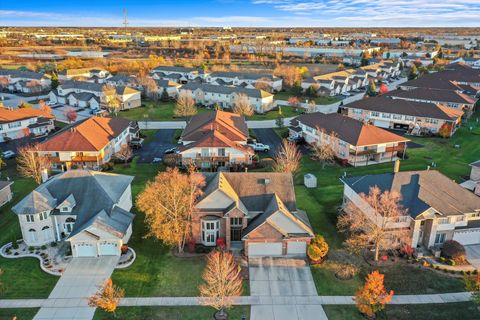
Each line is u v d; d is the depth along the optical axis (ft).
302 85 491.31
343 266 149.89
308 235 154.10
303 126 298.35
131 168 250.37
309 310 128.77
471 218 159.94
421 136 311.06
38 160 225.97
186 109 370.73
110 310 122.42
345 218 164.66
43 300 131.75
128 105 418.31
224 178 169.27
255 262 152.56
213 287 125.70
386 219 150.92
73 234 151.84
